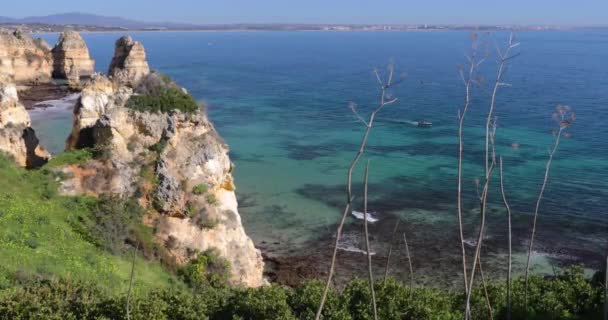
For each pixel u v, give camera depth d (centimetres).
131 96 4366
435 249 5128
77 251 3475
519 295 3008
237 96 13900
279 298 2753
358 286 2883
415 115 11100
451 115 10975
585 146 8531
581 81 15850
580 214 5925
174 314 2608
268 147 8794
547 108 11488
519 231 5509
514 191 6612
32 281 2859
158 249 3869
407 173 7381
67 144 4791
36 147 5038
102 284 3127
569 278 3244
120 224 3844
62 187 4059
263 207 6194
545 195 6462
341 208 6162
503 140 9000
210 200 4169
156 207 4056
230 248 4169
